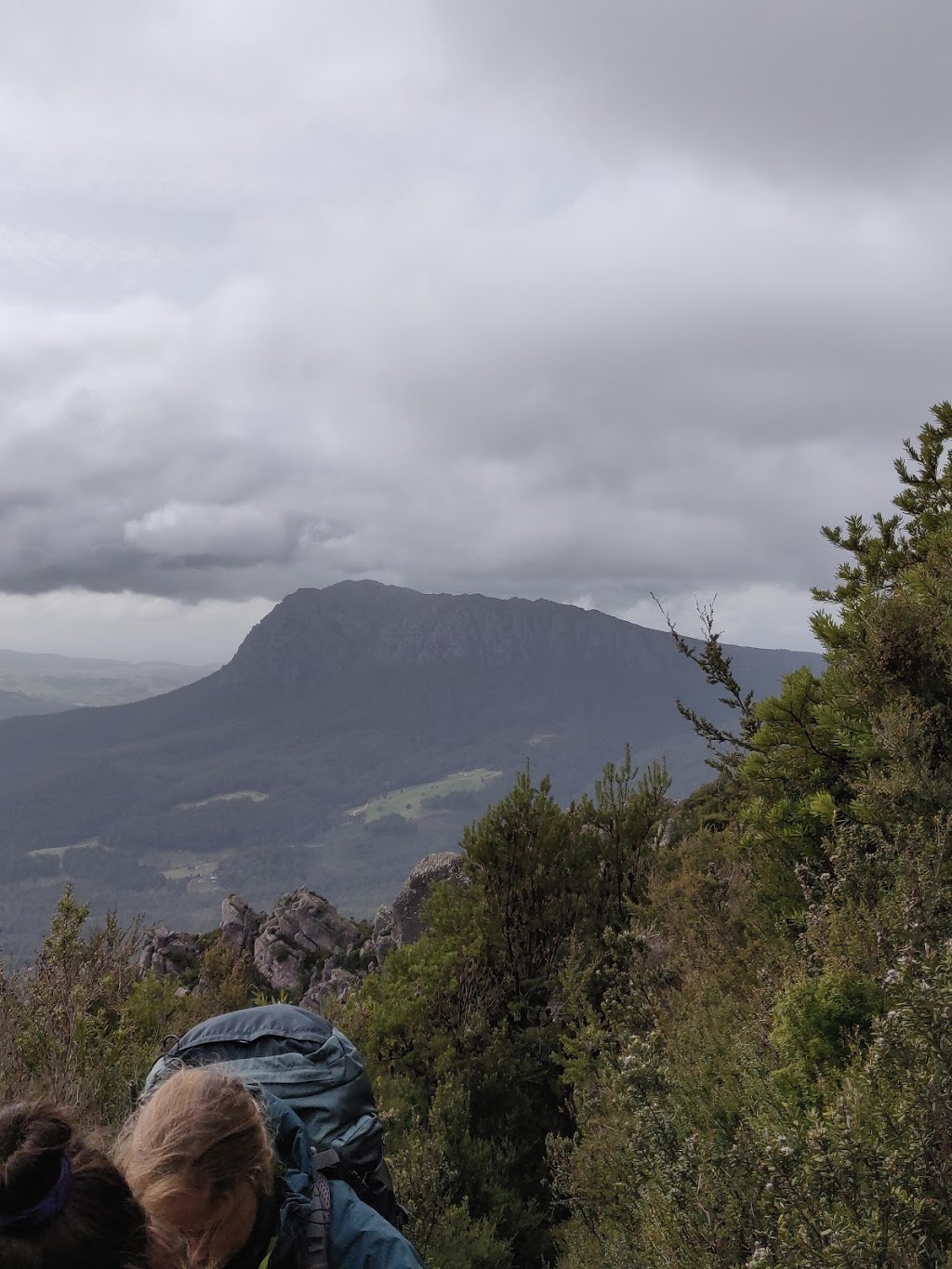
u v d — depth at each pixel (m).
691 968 6.42
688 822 13.52
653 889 8.61
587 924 11.92
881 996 3.60
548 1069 10.19
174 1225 1.51
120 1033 5.57
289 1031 2.32
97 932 7.01
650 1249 3.54
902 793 5.07
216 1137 1.55
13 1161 1.13
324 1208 1.73
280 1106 1.96
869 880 4.54
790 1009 3.82
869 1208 2.34
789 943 5.32
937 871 3.99
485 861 12.43
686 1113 3.77
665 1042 5.18
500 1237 8.22
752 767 6.52
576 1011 8.16
